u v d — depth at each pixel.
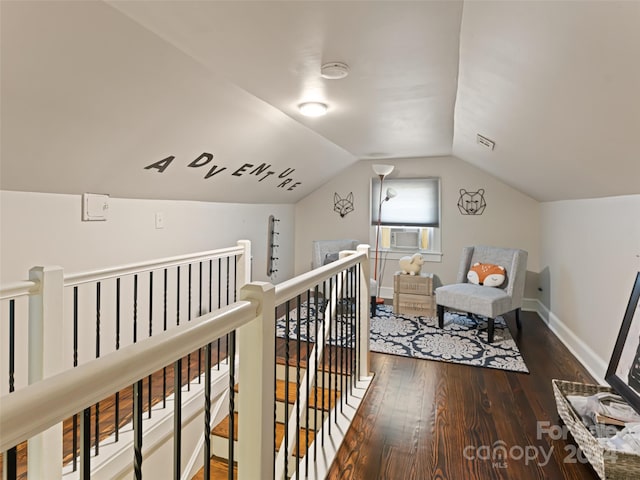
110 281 2.60
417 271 4.31
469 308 3.54
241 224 4.13
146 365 0.65
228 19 1.42
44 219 2.14
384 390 2.51
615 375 2.03
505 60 1.50
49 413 0.49
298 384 1.59
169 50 1.67
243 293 1.06
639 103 1.19
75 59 1.48
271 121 2.81
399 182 4.99
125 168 2.35
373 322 3.99
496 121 2.33
